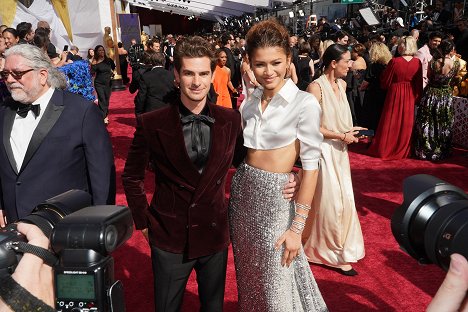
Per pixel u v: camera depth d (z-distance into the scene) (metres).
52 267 1.03
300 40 10.12
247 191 2.13
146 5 28.41
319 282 3.31
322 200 3.31
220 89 6.32
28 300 0.92
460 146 7.14
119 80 14.50
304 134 1.98
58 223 1.07
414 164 6.26
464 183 5.46
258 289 2.19
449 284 0.70
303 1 21.52
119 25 19.34
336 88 3.28
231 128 2.08
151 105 5.50
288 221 2.11
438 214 0.98
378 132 6.59
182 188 2.03
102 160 2.30
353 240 3.40
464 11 13.27
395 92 6.34
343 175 3.36
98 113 2.37
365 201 4.91
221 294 2.24
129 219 1.19
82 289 1.03
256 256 2.15
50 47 6.17
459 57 7.39
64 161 2.24
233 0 18.58
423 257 1.07
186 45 1.92
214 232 2.09
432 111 6.30
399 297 3.12
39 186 2.21
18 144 2.26
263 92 2.09
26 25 5.75
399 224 1.07
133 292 3.25
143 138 2.03
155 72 5.48
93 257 1.04
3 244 0.97
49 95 2.27
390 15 16.02
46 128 2.21
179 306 2.20
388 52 6.99
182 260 2.09
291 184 2.06
